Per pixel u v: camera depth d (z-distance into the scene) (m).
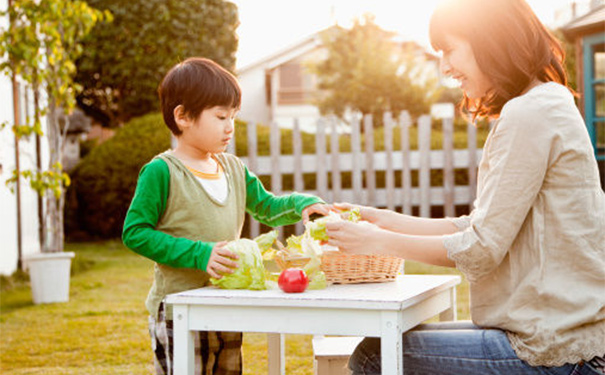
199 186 2.60
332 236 2.20
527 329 1.99
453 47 2.15
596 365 1.95
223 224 2.64
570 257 1.99
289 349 4.33
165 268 2.54
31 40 6.37
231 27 15.85
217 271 2.27
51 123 6.60
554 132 2.00
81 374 3.86
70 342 4.61
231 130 2.62
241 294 2.14
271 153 9.20
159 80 15.63
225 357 2.67
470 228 2.04
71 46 6.83
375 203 9.18
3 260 7.83
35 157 9.08
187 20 15.41
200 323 2.15
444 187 9.16
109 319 5.33
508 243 2.00
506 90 2.12
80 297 6.36
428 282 2.39
